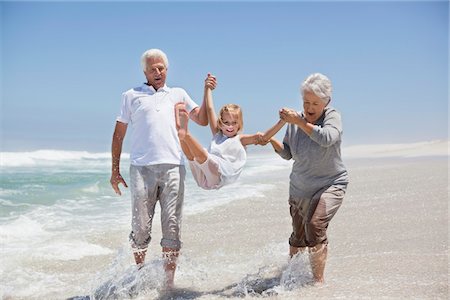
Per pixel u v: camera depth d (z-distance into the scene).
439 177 10.71
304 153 4.69
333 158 4.68
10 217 7.67
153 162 4.85
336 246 5.92
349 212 7.63
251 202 8.94
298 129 4.78
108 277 4.98
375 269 5.02
